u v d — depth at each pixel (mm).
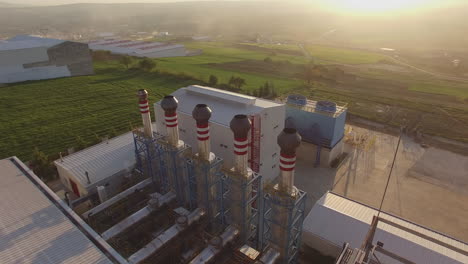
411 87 89312
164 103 27438
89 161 38156
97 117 62406
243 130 23188
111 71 103375
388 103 72750
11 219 24734
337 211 29406
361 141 51219
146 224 28062
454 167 43625
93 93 78438
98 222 29203
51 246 22094
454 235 31172
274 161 39938
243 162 24719
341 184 39469
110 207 30469
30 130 55656
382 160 45500
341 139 45969
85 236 23203
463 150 48844
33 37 105812
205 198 28047
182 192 31047
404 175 41438
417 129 56719
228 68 115062
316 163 43594
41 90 79188
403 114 65312
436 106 71375
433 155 47062
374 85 91062
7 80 82875
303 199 24031
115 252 21922
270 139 37656
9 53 81250
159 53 139750
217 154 37031
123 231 26500
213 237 26062
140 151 35938
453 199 36594
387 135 54594
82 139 49062
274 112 37000
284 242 24312
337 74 100875
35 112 64688
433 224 32656
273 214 23828
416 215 33938
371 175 41500
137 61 119500
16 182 29734
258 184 27547
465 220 33219
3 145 49531
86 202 34719
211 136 36531
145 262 23875
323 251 28156
